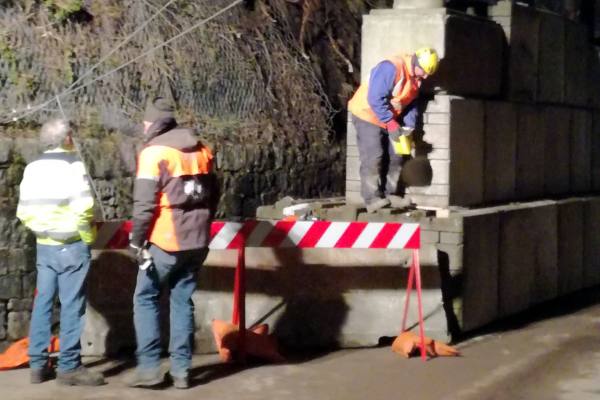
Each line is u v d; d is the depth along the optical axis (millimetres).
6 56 10570
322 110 13555
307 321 9734
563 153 13727
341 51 14555
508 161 12227
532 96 12805
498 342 10289
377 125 10711
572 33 13891
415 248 9375
